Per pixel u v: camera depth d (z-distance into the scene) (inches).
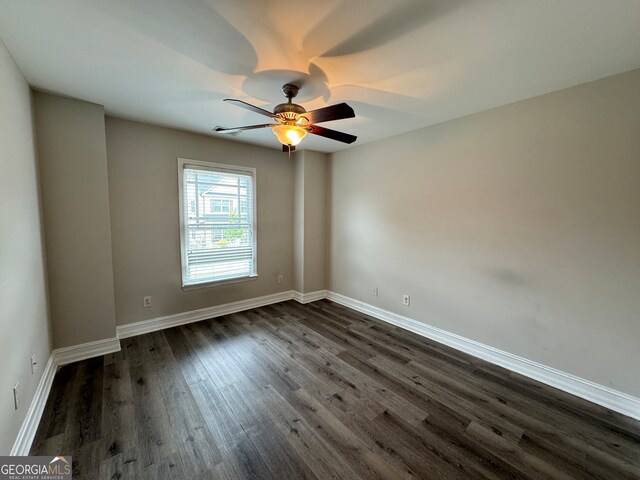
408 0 50.6
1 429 51.8
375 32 59.6
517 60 69.8
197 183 136.2
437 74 76.9
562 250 86.8
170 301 131.2
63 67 73.9
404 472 58.6
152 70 75.7
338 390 85.9
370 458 61.9
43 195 90.5
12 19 55.2
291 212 173.5
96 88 86.4
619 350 78.2
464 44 63.7
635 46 63.9
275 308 160.1
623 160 75.7
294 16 55.1
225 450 63.6
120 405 77.7
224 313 149.2
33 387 70.9
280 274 171.6
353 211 158.4
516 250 96.4
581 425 72.8
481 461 61.6
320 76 78.3
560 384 88.2
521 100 92.9
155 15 54.9
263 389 85.9
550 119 87.4
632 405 76.2
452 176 113.0
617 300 78.2
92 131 98.3
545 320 91.0
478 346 107.7
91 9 53.0
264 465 59.9
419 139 124.1
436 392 85.7
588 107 80.5
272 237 165.8
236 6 52.4
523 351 96.1
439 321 120.3
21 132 72.6
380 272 145.1
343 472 58.5
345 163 161.5
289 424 71.7
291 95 84.0
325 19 56.0
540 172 90.0
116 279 116.6
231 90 87.5
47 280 91.3
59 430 68.4
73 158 95.3
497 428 71.4
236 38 62.1
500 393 85.7
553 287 89.0
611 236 78.4
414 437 68.0
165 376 91.9
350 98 92.4
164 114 108.5
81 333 100.3
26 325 67.8
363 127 122.3
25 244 70.3
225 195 146.3
